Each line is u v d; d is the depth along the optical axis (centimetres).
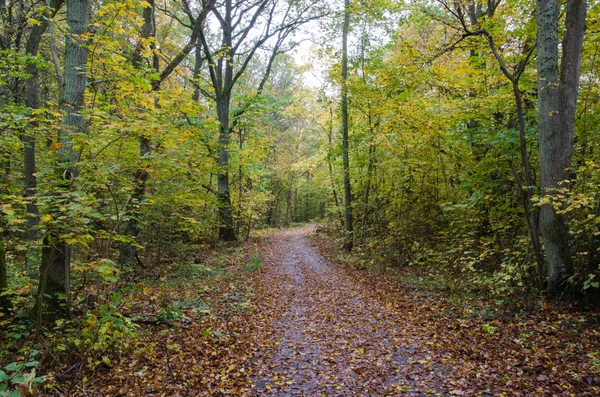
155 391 487
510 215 996
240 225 2520
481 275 898
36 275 860
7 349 539
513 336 602
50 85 1340
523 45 973
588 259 655
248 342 671
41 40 1188
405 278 1139
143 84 656
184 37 2156
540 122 721
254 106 1939
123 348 594
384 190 1603
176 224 1389
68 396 446
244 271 1373
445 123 1059
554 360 507
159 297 853
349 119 1798
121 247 1113
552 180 698
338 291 1055
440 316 753
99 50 616
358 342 655
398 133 1249
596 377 450
